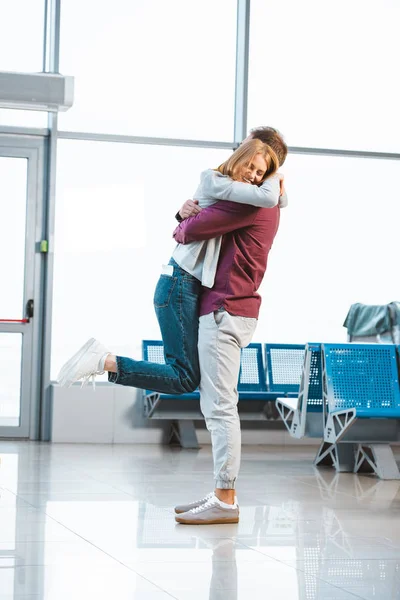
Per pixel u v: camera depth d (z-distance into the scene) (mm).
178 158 7906
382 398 5773
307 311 8109
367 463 5809
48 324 7535
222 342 3545
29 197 7590
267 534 3391
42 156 7633
